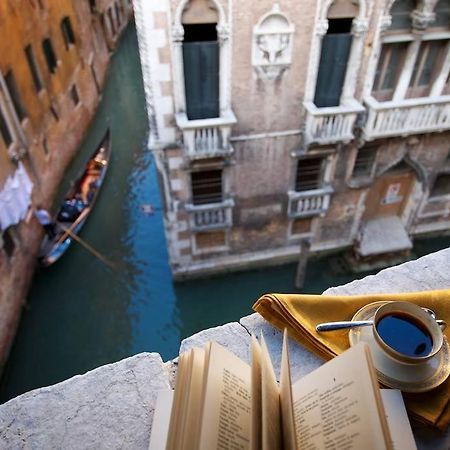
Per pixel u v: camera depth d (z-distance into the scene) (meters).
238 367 1.74
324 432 1.59
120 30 31.94
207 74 9.05
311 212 12.39
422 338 2.08
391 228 14.24
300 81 9.42
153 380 2.33
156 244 16.72
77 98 20.83
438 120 10.66
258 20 8.27
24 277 13.72
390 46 9.69
